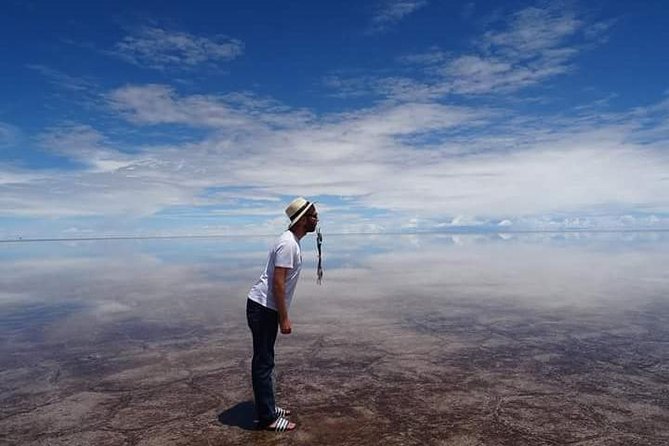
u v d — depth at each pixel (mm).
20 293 10094
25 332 6152
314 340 5527
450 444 2916
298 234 3230
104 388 4000
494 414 3367
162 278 12828
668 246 32969
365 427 3172
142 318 6992
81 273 15484
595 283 10539
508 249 30406
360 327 6191
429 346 5223
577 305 7637
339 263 17656
